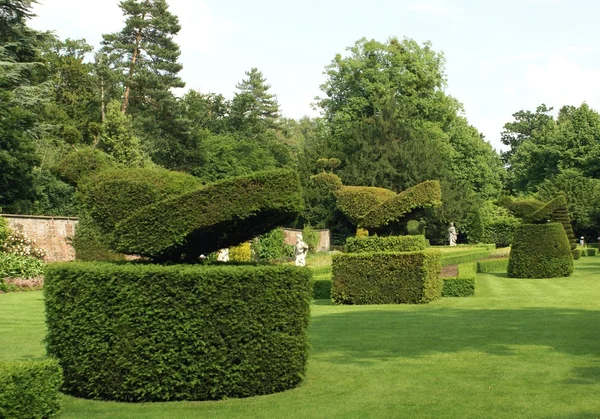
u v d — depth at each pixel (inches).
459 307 643.5
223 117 2605.8
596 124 2416.3
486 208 2327.8
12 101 1140.5
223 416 255.8
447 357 363.3
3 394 225.8
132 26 1855.3
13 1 1206.3
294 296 298.7
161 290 280.8
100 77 1916.8
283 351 294.7
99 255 746.8
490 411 256.1
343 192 757.3
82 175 519.8
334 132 2223.2
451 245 2000.5
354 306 693.9
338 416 253.4
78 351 286.8
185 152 1937.7
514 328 469.7
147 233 300.8
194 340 280.4
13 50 1238.3
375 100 2133.4
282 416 254.7
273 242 1407.5
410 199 730.2
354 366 344.5
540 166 2459.4
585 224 1979.6
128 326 280.4
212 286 281.4
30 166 1148.5
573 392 281.4
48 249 985.5
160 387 278.8
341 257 726.5
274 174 295.1
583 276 1015.6
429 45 2278.5
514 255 1033.5
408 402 271.3
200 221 296.5
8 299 678.5
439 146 2145.7
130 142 1478.8
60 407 253.0
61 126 1644.9
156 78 1847.9
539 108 3511.3
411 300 701.9
